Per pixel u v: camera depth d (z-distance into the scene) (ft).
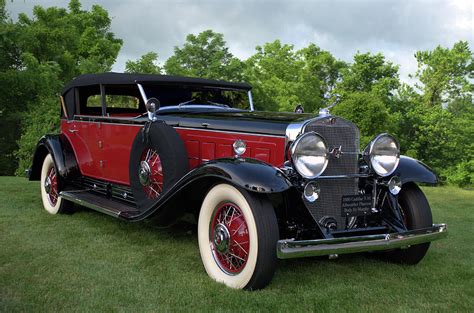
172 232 16.17
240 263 11.21
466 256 14.34
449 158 68.74
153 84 16.28
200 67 66.90
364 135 52.75
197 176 11.59
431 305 10.17
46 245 14.16
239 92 18.28
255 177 10.37
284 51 96.84
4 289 10.43
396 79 83.51
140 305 9.75
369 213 12.53
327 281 11.71
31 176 20.45
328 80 126.72
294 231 11.84
